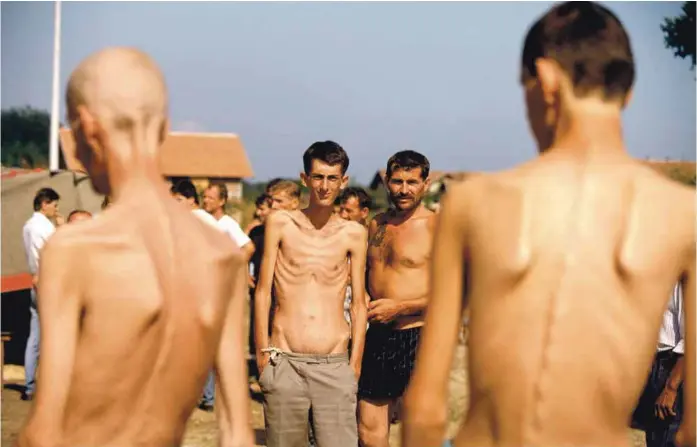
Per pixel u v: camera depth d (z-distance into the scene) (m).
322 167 5.58
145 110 2.26
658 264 2.22
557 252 2.20
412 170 6.08
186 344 2.20
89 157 2.27
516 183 2.26
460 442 2.30
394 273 6.05
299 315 5.56
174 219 2.25
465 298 2.35
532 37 2.34
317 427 5.51
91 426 2.12
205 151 36.66
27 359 9.31
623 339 2.19
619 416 2.22
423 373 2.37
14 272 10.29
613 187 2.24
